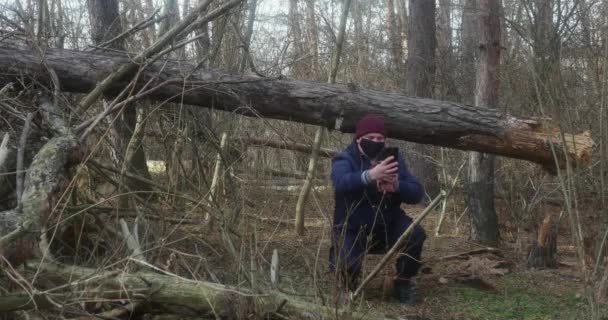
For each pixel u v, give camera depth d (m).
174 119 5.75
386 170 4.27
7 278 3.35
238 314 3.39
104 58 5.12
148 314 3.67
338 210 4.58
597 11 5.18
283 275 4.73
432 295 4.83
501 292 4.92
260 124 6.54
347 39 11.91
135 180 5.29
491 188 6.47
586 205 5.19
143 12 7.60
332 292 3.70
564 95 4.27
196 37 4.96
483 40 6.27
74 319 3.26
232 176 6.02
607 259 4.06
